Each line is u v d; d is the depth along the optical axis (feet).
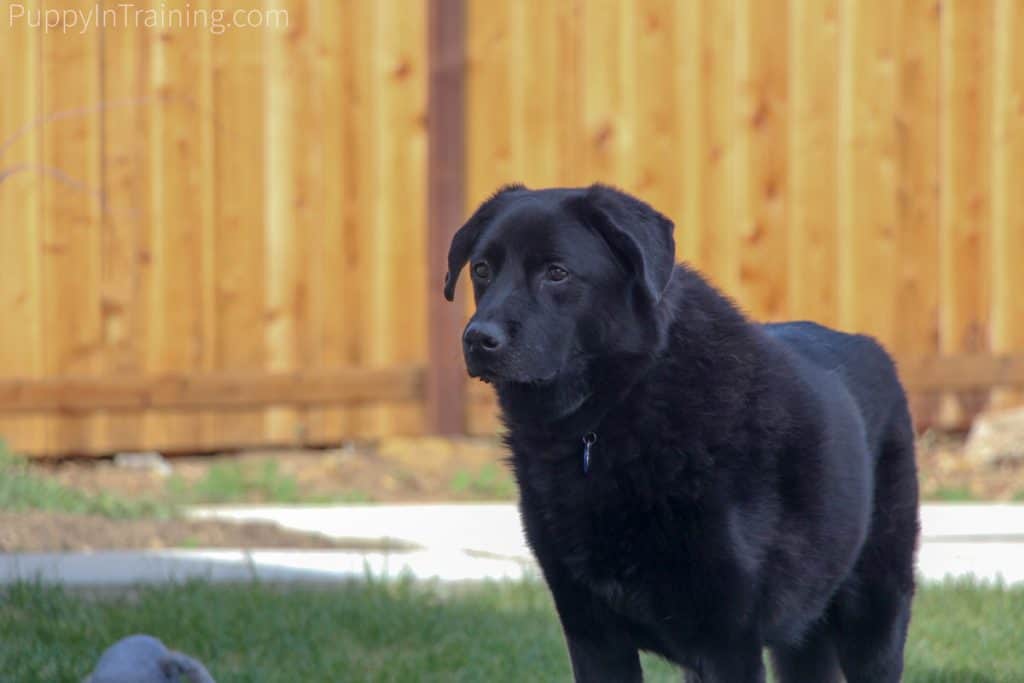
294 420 46.93
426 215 47.34
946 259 49.21
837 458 22.40
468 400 47.85
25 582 31.17
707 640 21.26
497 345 20.86
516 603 31.71
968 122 49.11
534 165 47.75
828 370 23.97
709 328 21.65
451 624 30.07
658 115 48.08
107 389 45.52
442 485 44.73
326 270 46.96
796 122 48.52
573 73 47.70
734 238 48.47
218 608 30.14
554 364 21.18
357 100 46.85
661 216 21.66
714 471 20.83
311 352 47.01
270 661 27.78
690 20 47.96
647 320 21.20
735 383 21.30
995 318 49.52
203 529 37.93
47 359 45.39
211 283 46.26
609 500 21.03
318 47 46.52
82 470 45.47
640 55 47.88
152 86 45.55
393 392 47.34
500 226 21.83
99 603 31.14
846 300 48.93
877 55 48.62
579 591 21.74
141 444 46.03
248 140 46.26
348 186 46.96
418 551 36.63
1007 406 49.60
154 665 22.44
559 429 21.35
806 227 48.70
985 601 31.68
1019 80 49.26
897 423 25.30
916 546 25.35
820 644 25.21
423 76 47.14
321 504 42.55
